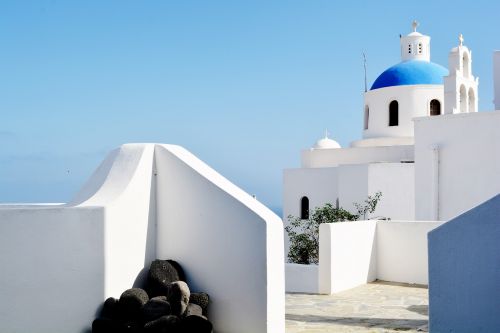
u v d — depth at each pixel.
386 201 23.83
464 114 18.84
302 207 28.09
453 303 6.52
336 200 26.45
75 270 6.94
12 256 6.66
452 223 6.56
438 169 19.39
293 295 11.66
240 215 7.38
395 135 27.92
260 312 7.16
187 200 7.86
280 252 7.47
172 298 7.02
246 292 7.28
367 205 23.67
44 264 6.80
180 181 7.93
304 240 16.61
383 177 23.88
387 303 10.69
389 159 26.83
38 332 6.73
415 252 13.02
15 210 6.70
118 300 7.21
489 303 6.30
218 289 7.52
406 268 13.14
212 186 7.64
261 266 7.18
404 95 27.80
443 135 19.34
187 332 6.72
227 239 7.48
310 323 8.90
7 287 6.62
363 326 8.69
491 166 18.27
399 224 13.29
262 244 7.19
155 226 8.09
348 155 28.11
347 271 12.41
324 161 28.81
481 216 6.38
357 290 12.21
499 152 18.11
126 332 6.81
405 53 30.36
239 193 7.74
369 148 27.42
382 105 28.48
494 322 6.27
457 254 6.52
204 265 7.66
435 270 6.65
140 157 7.94
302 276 12.10
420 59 29.91
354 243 12.72
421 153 19.81
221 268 7.51
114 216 7.29
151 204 8.01
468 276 6.44
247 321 7.25
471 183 18.69
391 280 13.37
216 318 7.50
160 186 8.10
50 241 6.83
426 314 9.62
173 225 7.96
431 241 6.69
